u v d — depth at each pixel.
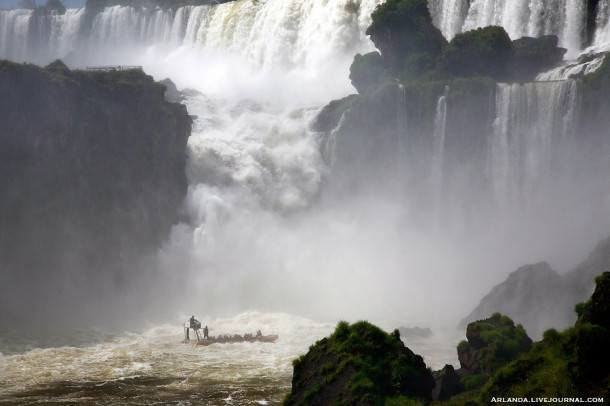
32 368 54.59
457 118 83.12
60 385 50.00
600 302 24.36
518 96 79.50
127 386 49.69
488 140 81.88
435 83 85.88
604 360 23.31
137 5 152.88
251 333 66.38
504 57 88.38
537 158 78.00
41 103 75.25
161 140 86.12
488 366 33.75
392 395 27.89
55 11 159.50
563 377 24.16
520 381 26.17
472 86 82.00
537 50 87.25
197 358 58.19
